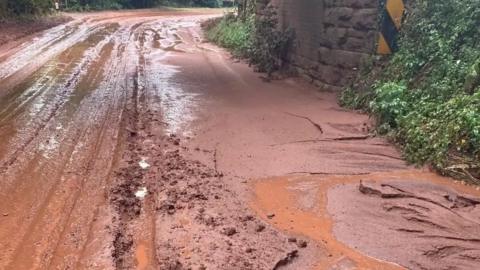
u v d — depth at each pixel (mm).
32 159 6734
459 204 5566
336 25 10961
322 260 4535
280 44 13695
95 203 5516
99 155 6949
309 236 4938
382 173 6496
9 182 5996
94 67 13859
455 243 4758
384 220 5238
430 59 8625
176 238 4812
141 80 12344
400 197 5699
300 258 4566
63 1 32562
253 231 4992
